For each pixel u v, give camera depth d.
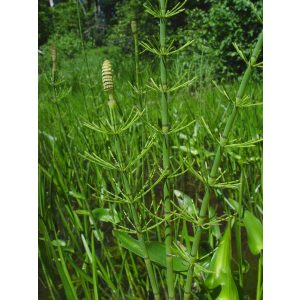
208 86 2.42
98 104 2.22
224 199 1.48
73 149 2.04
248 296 1.35
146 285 1.44
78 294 1.47
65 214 1.91
